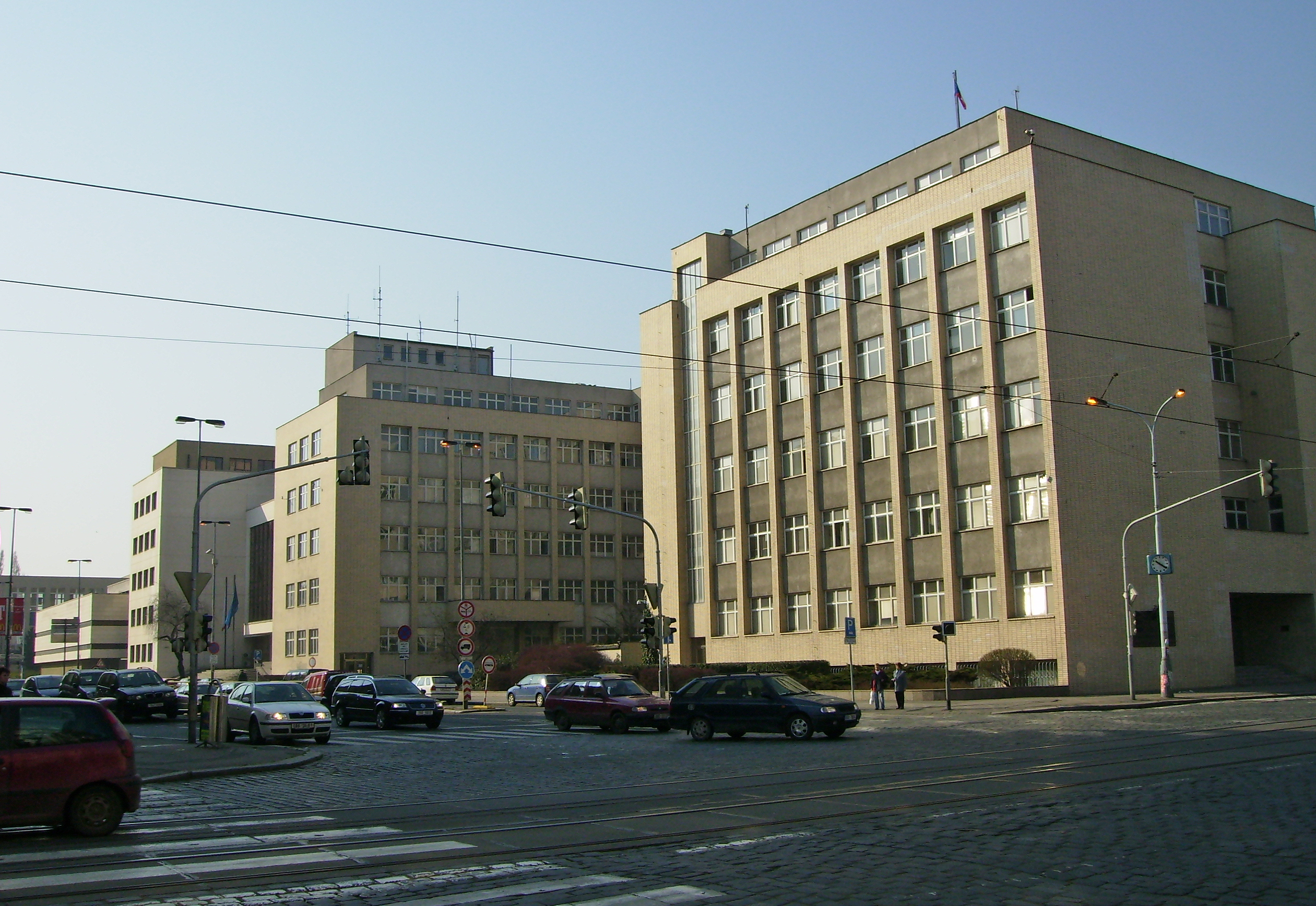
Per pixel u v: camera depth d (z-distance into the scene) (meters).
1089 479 42.84
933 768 17.38
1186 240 47.81
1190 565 44.81
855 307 52.34
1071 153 48.56
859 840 10.72
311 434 83.00
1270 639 49.81
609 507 88.31
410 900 8.51
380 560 78.50
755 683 27.33
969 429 46.16
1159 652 43.41
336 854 10.55
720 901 8.28
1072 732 24.81
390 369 85.88
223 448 117.62
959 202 46.84
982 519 45.47
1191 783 14.57
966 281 46.69
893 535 49.44
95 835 12.14
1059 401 42.53
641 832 11.58
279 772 20.36
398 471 80.25
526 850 10.62
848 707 26.55
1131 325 45.12
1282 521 49.50
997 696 40.75
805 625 54.06
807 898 8.34
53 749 12.07
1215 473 46.50
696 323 62.38
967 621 45.69
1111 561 42.84
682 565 61.75
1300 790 13.73
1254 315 50.47
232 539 104.62
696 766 19.62
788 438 55.72
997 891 8.50
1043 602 42.62
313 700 30.42
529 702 51.00
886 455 50.16
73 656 131.50
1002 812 12.37
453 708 50.72
